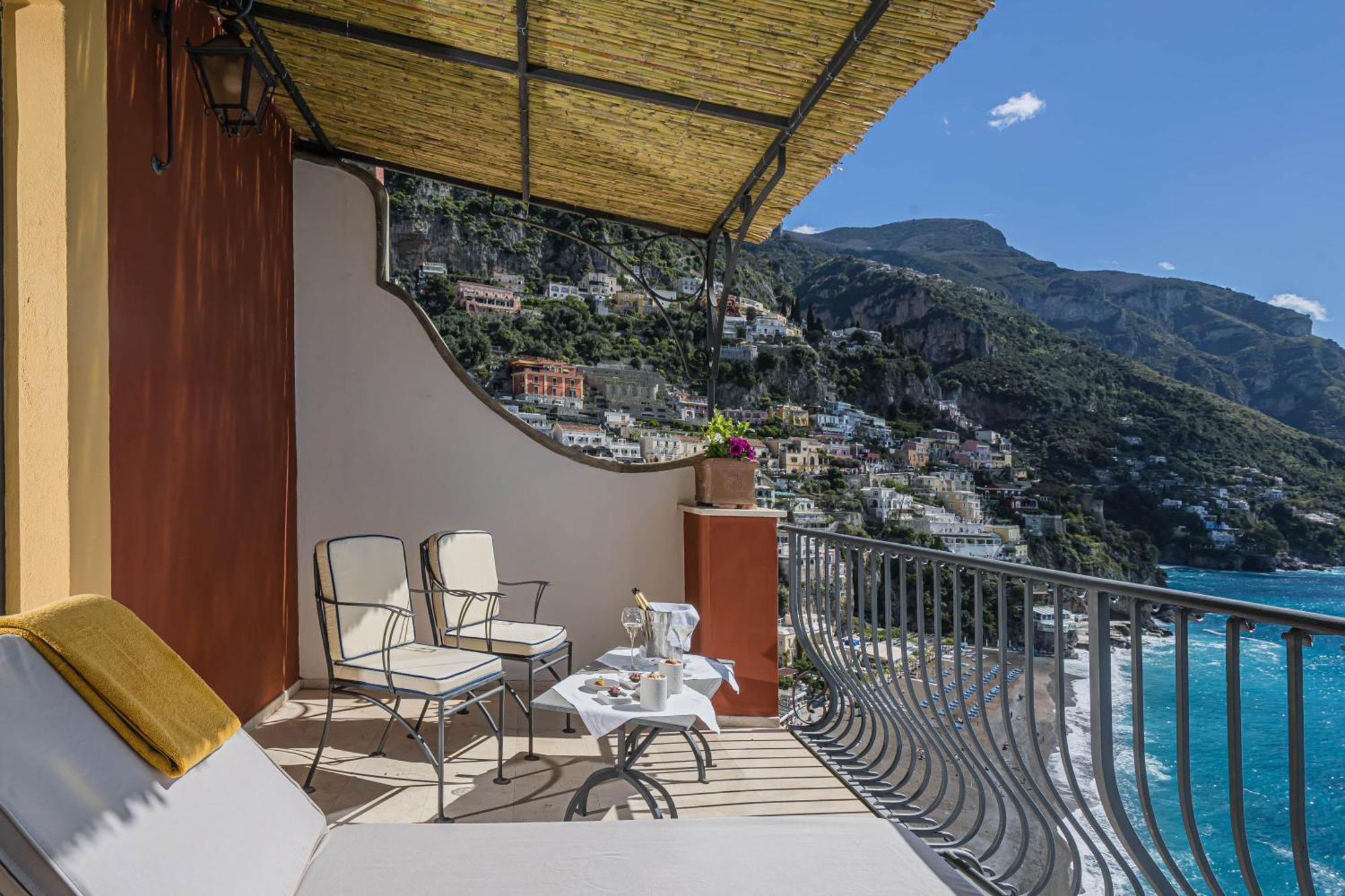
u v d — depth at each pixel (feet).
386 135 15.69
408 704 14.82
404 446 16.14
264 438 13.80
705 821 5.90
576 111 13.23
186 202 10.52
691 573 15.34
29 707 3.94
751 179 14.17
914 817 9.89
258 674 13.38
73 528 7.82
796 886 4.94
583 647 16.34
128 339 8.92
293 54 12.88
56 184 7.72
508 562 16.29
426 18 11.07
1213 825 35.19
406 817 9.82
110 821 3.90
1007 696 7.69
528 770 11.60
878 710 11.71
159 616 9.70
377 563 11.77
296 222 15.85
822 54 10.27
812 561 14.28
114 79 8.63
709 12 9.77
